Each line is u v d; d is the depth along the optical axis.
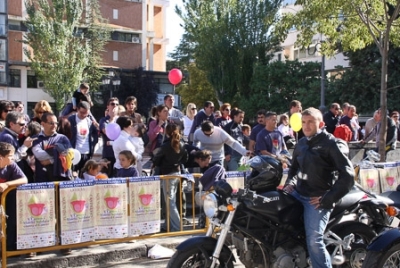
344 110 13.39
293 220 5.01
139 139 8.88
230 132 10.96
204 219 7.85
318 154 4.96
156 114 10.12
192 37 43.72
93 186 6.71
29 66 49.78
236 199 4.76
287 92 37.50
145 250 7.10
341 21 12.20
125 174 7.57
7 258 6.36
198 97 53.00
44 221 6.32
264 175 4.98
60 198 6.45
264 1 40.97
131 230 7.04
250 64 41.28
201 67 43.44
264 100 37.72
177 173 7.93
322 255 4.86
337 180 4.84
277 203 4.92
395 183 9.32
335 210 5.21
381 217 5.51
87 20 48.19
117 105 9.80
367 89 29.34
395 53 27.53
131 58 59.38
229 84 41.91
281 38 12.80
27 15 49.06
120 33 58.66
